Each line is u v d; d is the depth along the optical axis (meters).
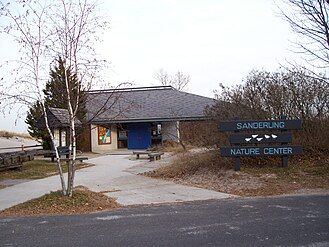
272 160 14.84
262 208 9.02
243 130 14.19
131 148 35.69
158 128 35.44
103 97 23.30
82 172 18.45
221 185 12.77
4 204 10.79
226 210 8.95
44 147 28.39
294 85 15.55
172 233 7.07
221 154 14.16
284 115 15.22
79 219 8.56
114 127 36.16
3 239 7.12
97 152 33.03
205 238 6.67
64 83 10.84
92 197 10.77
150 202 10.49
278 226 7.28
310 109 15.43
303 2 12.09
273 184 12.31
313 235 6.60
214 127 16.31
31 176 17.55
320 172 13.27
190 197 11.08
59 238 7.04
